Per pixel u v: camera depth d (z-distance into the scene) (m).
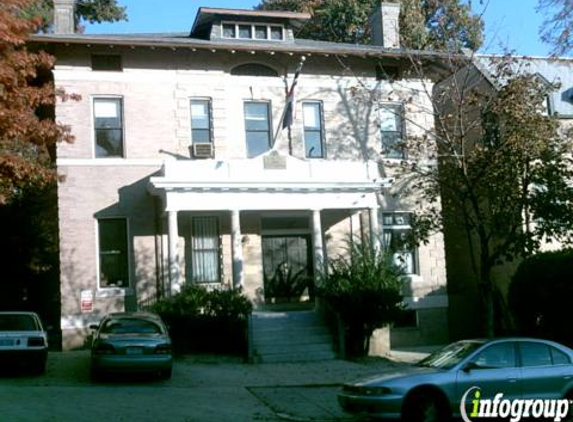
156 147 23.53
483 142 20.08
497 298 26.14
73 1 24.72
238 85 24.53
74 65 23.14
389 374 12.32
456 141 21.73
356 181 23.28
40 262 28.55
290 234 24.78
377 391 11.62
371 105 25.67
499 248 17.50
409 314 25.47
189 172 22.17
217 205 22.12
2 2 18.42
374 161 24.55
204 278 23.42
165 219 23.05
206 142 24.03
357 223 25.14
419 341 25.27
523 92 18.33
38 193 28.16
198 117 24.19
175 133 23.75
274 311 23.23
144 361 16.02
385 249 23.14
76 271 22.44
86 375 17.23
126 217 23.02
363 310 20.70
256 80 24.70
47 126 19.25
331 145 25.09
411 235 20.16
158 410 13.45
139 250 22.94
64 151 22.73
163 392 15.28
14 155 19.80
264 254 24.44
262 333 21.14
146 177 23.30
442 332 25.62
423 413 11.61
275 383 16.91
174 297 20.88
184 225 23.39
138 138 23.41
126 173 23.17
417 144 21.03
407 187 25.38
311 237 24.78
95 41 22.64
